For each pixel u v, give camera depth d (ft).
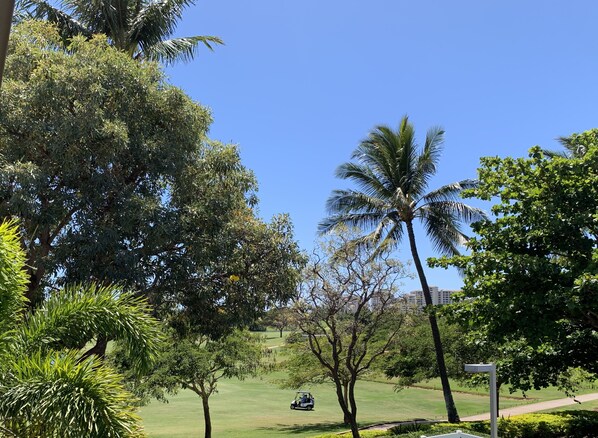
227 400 182.70
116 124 40.34
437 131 80.33
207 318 50.14
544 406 143.33
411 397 180.04
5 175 36.37
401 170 79.77
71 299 23.85
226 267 48.96
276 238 50.03
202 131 48.42
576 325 49.98
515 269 43.62
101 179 39.81
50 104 39.60
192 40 63.52
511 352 55.98
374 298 61.57
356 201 80.53
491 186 48.55
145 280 41.70
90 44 44.24
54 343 23.32
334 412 152.87
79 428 18.26
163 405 168.04
